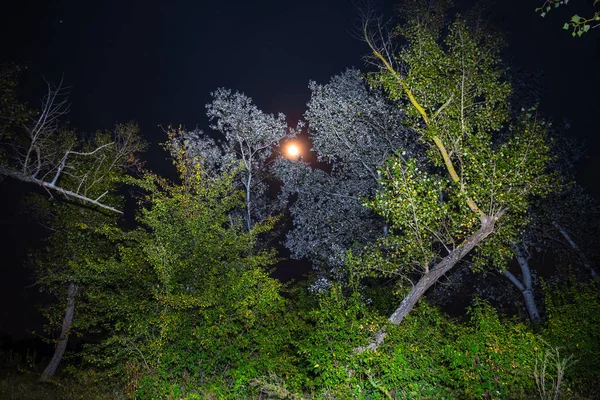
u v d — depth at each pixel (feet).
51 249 42.55
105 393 33.01
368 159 54.08
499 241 37.65
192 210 40.32
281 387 29.91
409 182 35.12
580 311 32.07
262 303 32.68
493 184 35.09
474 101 42.45
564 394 26.71
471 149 38.17
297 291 51.08
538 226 50.42
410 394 25.62
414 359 26.86
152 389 29.86
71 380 36.63
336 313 28.73
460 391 26.91
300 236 57.41
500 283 57.00
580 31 20.57
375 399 25.75
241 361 31.07
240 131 62.28
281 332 32.89
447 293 54.24
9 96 34.50
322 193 57.82
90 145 44.11
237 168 44.65
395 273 36.99
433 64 41.73
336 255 50.42
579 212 49.83
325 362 27.48
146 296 34.68
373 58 43.29
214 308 33.24
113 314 33.63
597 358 29.73
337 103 54.95
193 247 36.55
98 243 43.29
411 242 35.81
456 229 36.22
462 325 30.40
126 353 32.83
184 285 35.58
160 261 32.65
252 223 62.34
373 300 47.96
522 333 28.37
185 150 47.70
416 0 45.93
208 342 30.68
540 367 26.27
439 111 39.93
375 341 28.76
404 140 53.93
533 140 36.78
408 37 43.37
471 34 44.21
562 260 51.52
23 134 35.99
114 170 43.91
